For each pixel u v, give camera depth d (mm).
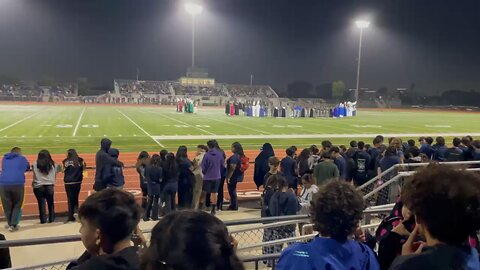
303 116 41281
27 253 6953
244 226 8195
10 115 35656
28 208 10211
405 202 1851
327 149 10180
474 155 10289
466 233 1678
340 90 86188
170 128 27922
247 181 13742
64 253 7000
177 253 1362
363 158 10297
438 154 11398
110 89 96688
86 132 24766
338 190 2264
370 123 35438
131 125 29359
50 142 20547
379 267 2252
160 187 9070
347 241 2229
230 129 28109
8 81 87562
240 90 83312
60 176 12992
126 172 14188
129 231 1962
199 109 55562
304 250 2193
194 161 10133
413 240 2119
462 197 1649
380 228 2754
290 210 6125
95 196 2006
